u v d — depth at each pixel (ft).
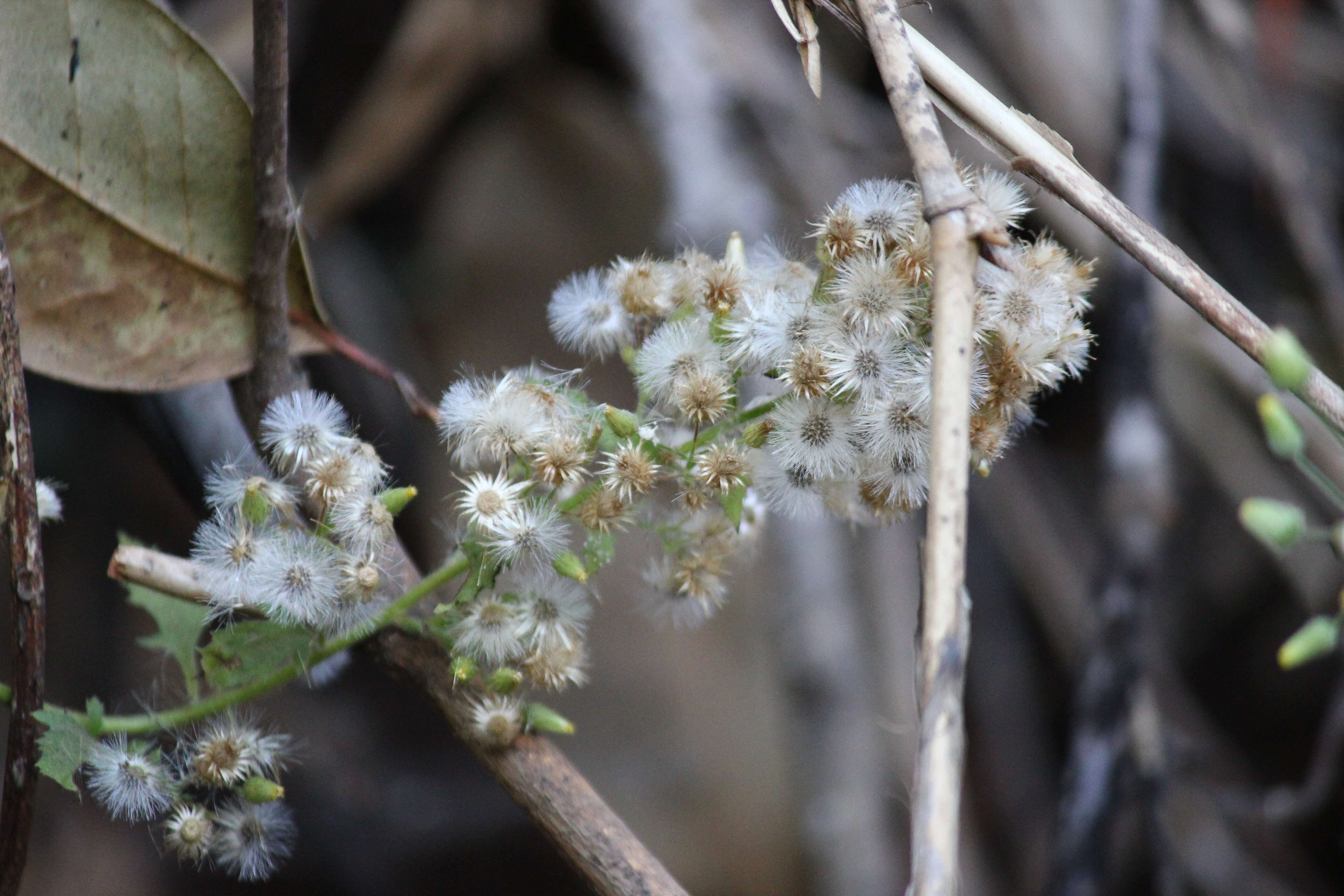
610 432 2.89
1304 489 5.26
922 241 2.85
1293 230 5.03
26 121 2.93
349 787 5.40
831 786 4.58
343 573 2.87
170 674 3.18
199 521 3.08
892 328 2.85
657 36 5.52
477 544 2.87
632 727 4.97
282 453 2.91
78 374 2.96
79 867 4.97
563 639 2.88
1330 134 5.48
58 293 2.95
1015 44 5.24
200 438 3.05
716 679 5.03
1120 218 2.85
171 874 5.14
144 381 2.96
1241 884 4.90
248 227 2.97
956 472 2.74
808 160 5.49
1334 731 3.98
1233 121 5.26
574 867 2.87
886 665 5.07
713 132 5.28
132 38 2.94
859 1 2.84
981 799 5.56
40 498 2.92
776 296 2.88
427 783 5.58
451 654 2.89
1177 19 5.42
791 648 4.79
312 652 2.90
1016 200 2.87
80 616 5.25
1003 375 2.85
